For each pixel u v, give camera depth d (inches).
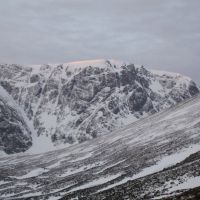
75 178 5885.8
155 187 3186.5
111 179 4881.9
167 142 5812.0
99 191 4229.8
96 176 5398.6
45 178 6899.6
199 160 3599.9
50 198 4815.5
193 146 4660.4
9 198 5516.7
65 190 5068.9
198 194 2320.4
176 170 3543.3
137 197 3061.0
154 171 4288.9
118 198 3292.3
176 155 4549.7
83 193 4340.6
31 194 5561.0
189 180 3014.3
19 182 6811.0
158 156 4869.6
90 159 7504.9
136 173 4510.3
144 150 5954.7
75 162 7829.7
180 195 2438.5
